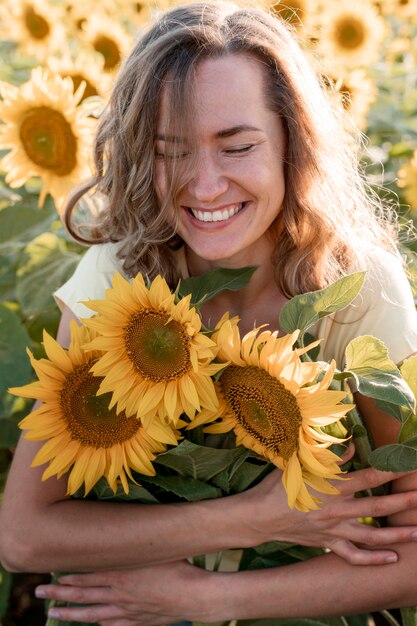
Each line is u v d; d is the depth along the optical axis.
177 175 1.69
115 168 1.87
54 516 1.82
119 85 1.82
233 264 1.90
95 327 1.55
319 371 1.45
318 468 1.46
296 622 1.92
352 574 1.78
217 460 1.69
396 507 1.73
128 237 1.88
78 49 4.04
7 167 2.65
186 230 1.78
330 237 1.87
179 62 1.65
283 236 1.88
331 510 1.73
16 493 1.84
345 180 1.94
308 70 1.83
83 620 1.89
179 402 1.55
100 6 4.35
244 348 1.51
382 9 4.71
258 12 1.81
